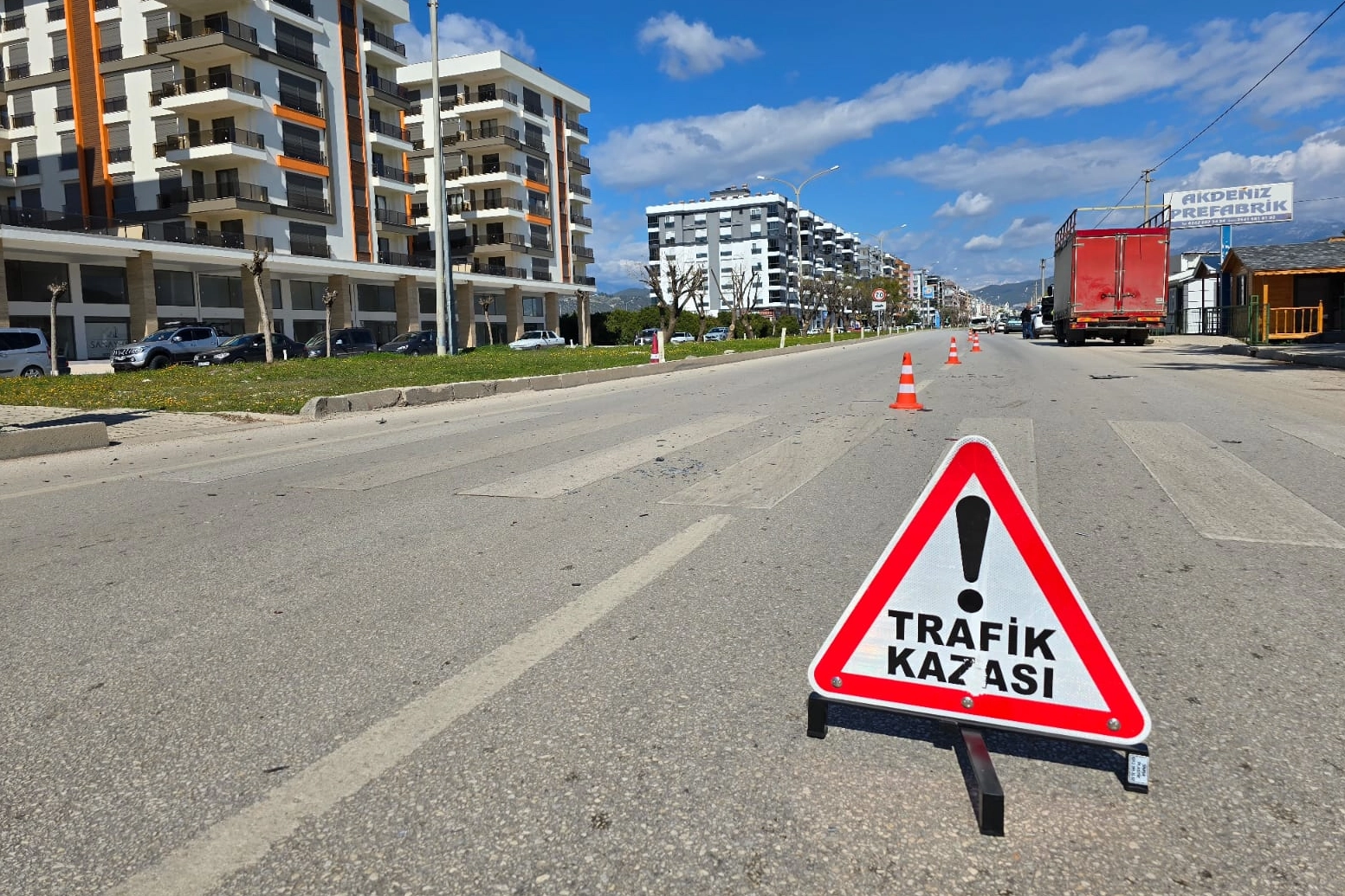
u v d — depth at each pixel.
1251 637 3.19
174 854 2.01
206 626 3.47
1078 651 2.21
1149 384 14.30
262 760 2.41
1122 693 2.17
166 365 27.73
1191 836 2.03
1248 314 28.27
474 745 2.47
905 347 39.31
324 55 45.81
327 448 8.70
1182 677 2.86
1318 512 5.07
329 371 18.94
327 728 2.59
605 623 3.42
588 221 70.81
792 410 11.13
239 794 2.25
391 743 2.49
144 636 3.36
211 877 1.92
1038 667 2.24
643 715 2.64
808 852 1.98
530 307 64.19
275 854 2.00
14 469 7.71
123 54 42.12
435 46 24.50
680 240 132.62
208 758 2.43
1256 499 5.47
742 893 1.84
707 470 6.87
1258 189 54.31
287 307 43.62
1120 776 2.29
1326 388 13.04
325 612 3.61
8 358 21.95
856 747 2.45
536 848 2.01
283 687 2.88
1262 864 1.93
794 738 2.50
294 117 43.50
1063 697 2.22
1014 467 6.70
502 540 4.77
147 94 41.62
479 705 2.73
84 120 42.84
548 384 16.83
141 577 4.18
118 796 2.25
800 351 35.50
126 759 2.43
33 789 2.29
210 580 4.09
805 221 141.12
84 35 42.53
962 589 2.30
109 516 5.60
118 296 37.47
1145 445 7.70
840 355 30.31
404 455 8.05
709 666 3.00
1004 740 2.50
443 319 25.22
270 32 42.34
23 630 3.46
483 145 60.00
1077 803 2.16
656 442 8.55
